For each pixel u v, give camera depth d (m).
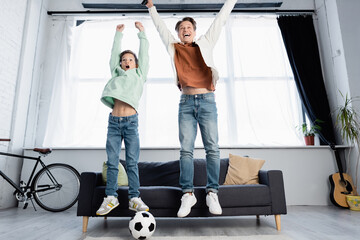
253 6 3.60
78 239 1.52
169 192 1.74
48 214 2.40
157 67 3.39
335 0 3.28
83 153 2.94
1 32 2.72
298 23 3.56
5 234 1.64
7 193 2.74
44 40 3.50
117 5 3.55
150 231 1.43
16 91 2.97
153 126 3.21
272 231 1.71
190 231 1.72
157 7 3.60
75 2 3.65
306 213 2.41
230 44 3.49
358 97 2.99
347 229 1.76
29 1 3.21
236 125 3.23
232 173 2.20
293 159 2.98
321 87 3.32
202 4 3.59
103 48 3.46
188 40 1.77
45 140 3.10
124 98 1.63
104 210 1.54
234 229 1.78
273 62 3.45
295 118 3.41
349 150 2.98
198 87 1.64
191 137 1.62
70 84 3.30
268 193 1.76
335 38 3.28
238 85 3.38
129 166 1.63
